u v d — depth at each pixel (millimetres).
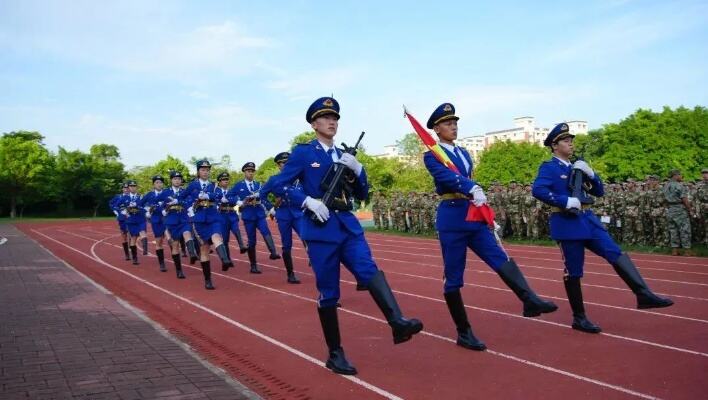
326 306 5344
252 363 5691
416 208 24859
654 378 4895
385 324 7273
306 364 5617
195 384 4863
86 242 23812
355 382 5039
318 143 5469
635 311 7617
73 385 4820
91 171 64812
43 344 6176
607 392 4594
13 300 8859
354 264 5098
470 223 5867
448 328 6961
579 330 6629
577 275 6645
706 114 48969
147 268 13977
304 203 5148
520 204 19422
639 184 17453
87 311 8008
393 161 56062
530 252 15781
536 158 55438
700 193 15406
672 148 47656
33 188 59469
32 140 66750
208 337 6770
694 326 6711
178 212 12070
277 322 7508
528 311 5500
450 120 6121
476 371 5258
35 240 24812
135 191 15844
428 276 11609
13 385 4816
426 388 4832
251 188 12602
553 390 4680
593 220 6598
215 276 12242
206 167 10859
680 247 14836
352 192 5445
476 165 61625
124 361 5539
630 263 6227
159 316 8047
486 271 11742
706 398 4391
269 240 12422
